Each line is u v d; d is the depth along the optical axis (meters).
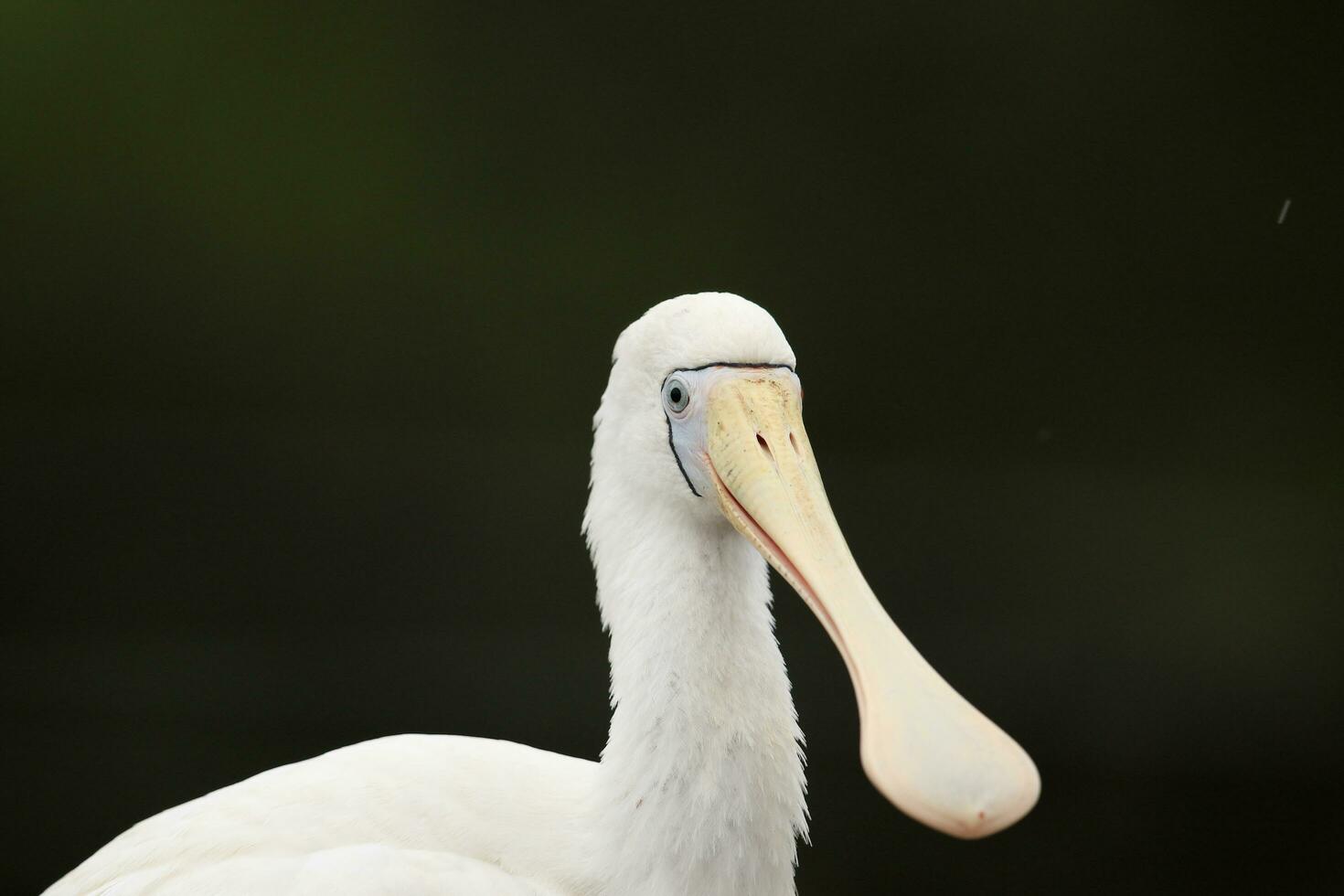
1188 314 15.95
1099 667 12.73
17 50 15.18
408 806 4.92
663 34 16.03
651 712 4.77
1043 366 15.98
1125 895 9.22
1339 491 15.46
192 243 15.42
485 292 15.71
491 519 14.95
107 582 13.88
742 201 16.25
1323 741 11.42
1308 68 15.88
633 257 15.99
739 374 4.77
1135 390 16.00
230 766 10.63
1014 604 14.07
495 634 13.48
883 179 16.12
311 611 13.77
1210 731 11.45
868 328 16.06
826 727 11.48
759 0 16.09
